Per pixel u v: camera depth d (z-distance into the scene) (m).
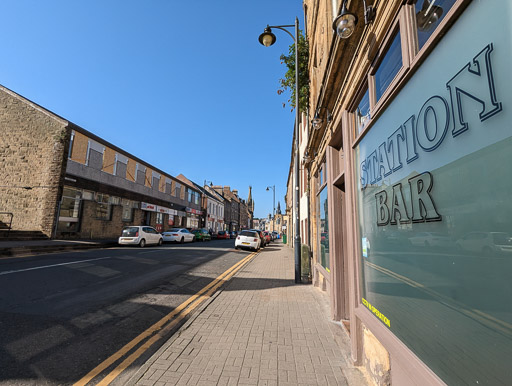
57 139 16.94
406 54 2.13
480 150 1.35
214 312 5.00
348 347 3.62
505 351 1.19
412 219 2.01
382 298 2.56
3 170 16.89
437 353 1.68
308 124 8.96
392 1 2.29
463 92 1.49
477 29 1.40
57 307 4.79
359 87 3.22
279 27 8.80
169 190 33.25
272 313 4.97
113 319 4.46
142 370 2.98
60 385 2.69
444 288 1.63
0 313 4.34
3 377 2.77
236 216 78.38
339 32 2.98
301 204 14.40
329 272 5.42
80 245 14.67
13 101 17.70
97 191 20.33
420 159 1.92
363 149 3.19
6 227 16.16
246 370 3.03
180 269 9.31
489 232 1.28
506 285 1.19
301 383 2.80
